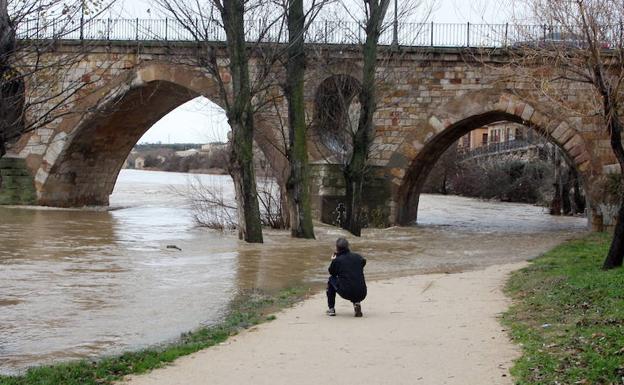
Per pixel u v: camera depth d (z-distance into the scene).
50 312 15.03
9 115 12.44
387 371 9.87
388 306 15.14
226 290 17.98
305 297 16.80
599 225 33.44
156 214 42.56
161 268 21.55
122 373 10.12
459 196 91.06
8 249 24.83
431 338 11.77
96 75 38.69
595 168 33.19
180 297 16.92
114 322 14.18
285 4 28.97
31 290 17.45
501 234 35.09
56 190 42.47
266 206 35.22
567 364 9.40
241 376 9.81
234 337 12.30
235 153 28.66
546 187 68.62
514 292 16.44
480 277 19.59
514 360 10.15
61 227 32.81
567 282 15.95
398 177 35.78
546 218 49.38
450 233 35.31
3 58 11.76
